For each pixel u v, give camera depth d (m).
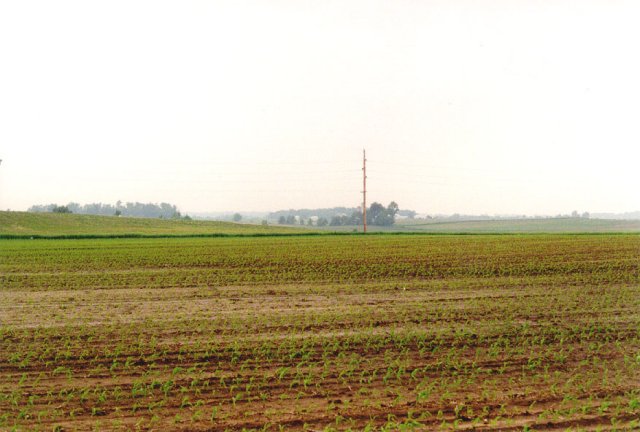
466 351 13.45
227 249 47.59
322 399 10.27
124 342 14.62
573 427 8.97
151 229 101.38
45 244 56.41
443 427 8.91
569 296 21.25
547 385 10.94
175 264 35.25
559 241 53.28
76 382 11.38
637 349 13.58
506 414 9.46
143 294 23.00
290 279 27.39
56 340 14.90
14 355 13.12
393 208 174.12
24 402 10.34
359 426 9.09
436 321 16.89
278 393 10.59
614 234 68.94
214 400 10.27
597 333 15.12
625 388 10.76
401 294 22.31
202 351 13.55
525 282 25.17
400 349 13.66
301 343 14.24
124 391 10.82
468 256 38.06
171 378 11.55
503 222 169.12
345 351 13.46
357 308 19.27
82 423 9.34
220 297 22.06
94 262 36.94
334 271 30.39
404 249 45.34
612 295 21.44
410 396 10.37
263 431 8.85
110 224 105.81
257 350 13.55
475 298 21.06
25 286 25.59
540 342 14.29
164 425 9.20
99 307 19.92
